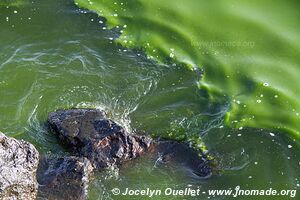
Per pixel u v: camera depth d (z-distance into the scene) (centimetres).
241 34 3462
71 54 3250
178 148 2717
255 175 2630
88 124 2680
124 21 3522
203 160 2673
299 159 2711
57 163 2545
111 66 3197
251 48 3366
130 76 3142
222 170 2641
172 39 3422
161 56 3297
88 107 2920
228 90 3097
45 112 2883
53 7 3572
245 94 3073
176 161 2653
